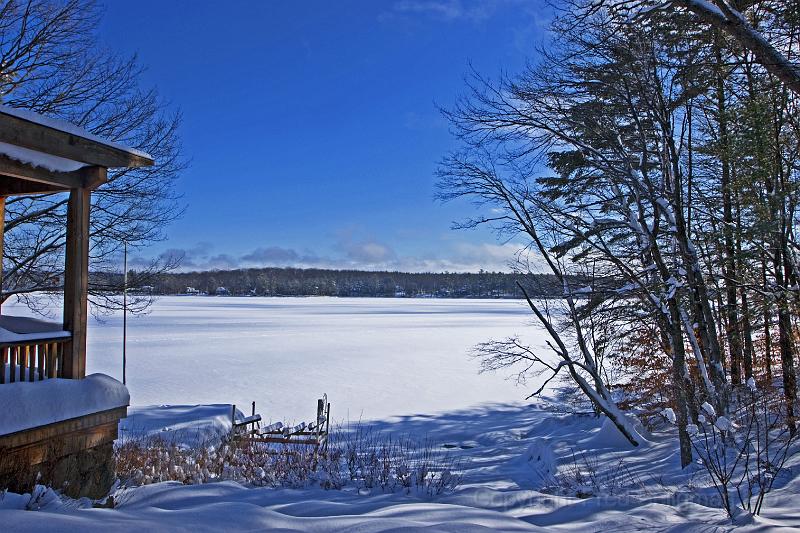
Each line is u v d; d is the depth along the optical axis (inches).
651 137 453.7
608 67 412.8
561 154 503.2
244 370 1181.7
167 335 1883.6
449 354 1501.0
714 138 453.1
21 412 215.2
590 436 565.0
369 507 240.1
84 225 258.7
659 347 553.3
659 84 411.8
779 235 382.0
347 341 1791.3
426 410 858.1
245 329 2166.6
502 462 522.9
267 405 864.9
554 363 1337.4
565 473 402.3
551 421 709.3
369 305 4911.4
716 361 421.1
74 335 252.2
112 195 504.4
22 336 226.7
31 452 221.6
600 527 214.7
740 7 239.8
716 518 216.2
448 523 195.0
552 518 239.1
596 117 438.6
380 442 620.4
